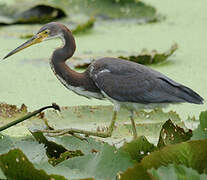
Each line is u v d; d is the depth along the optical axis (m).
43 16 19.14
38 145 8.26
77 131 9.13
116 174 7.07
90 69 10.43
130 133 9.97
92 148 8.62
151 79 9.90
